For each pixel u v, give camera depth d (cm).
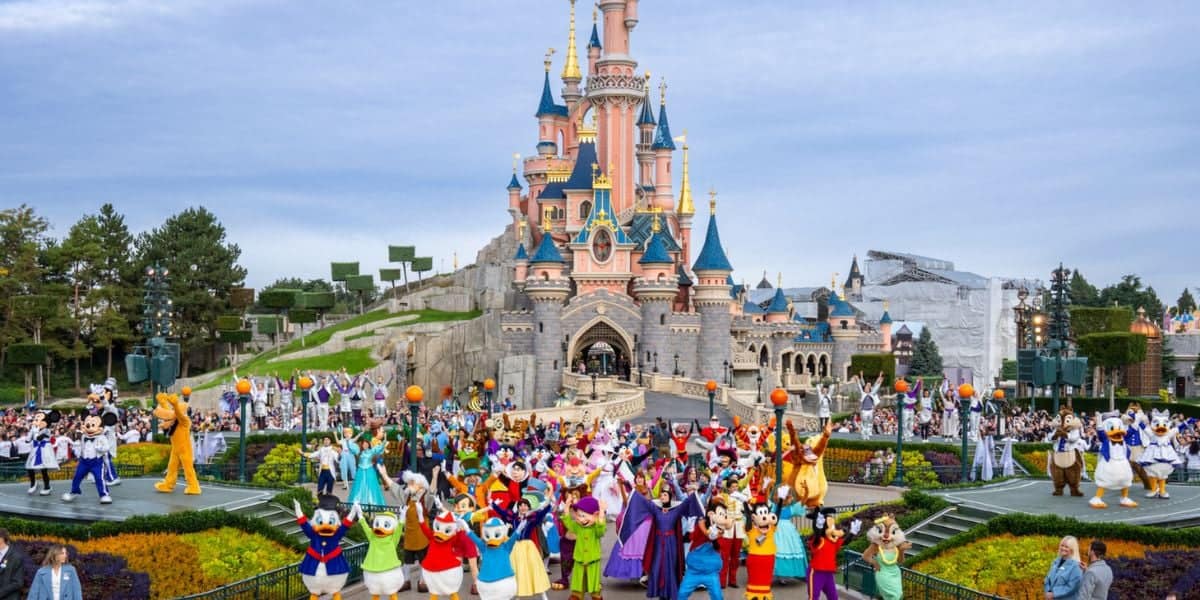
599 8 15612
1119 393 11031
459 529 2406
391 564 2442
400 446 5253
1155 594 2617
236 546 2995
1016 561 2969
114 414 3516
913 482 4897
